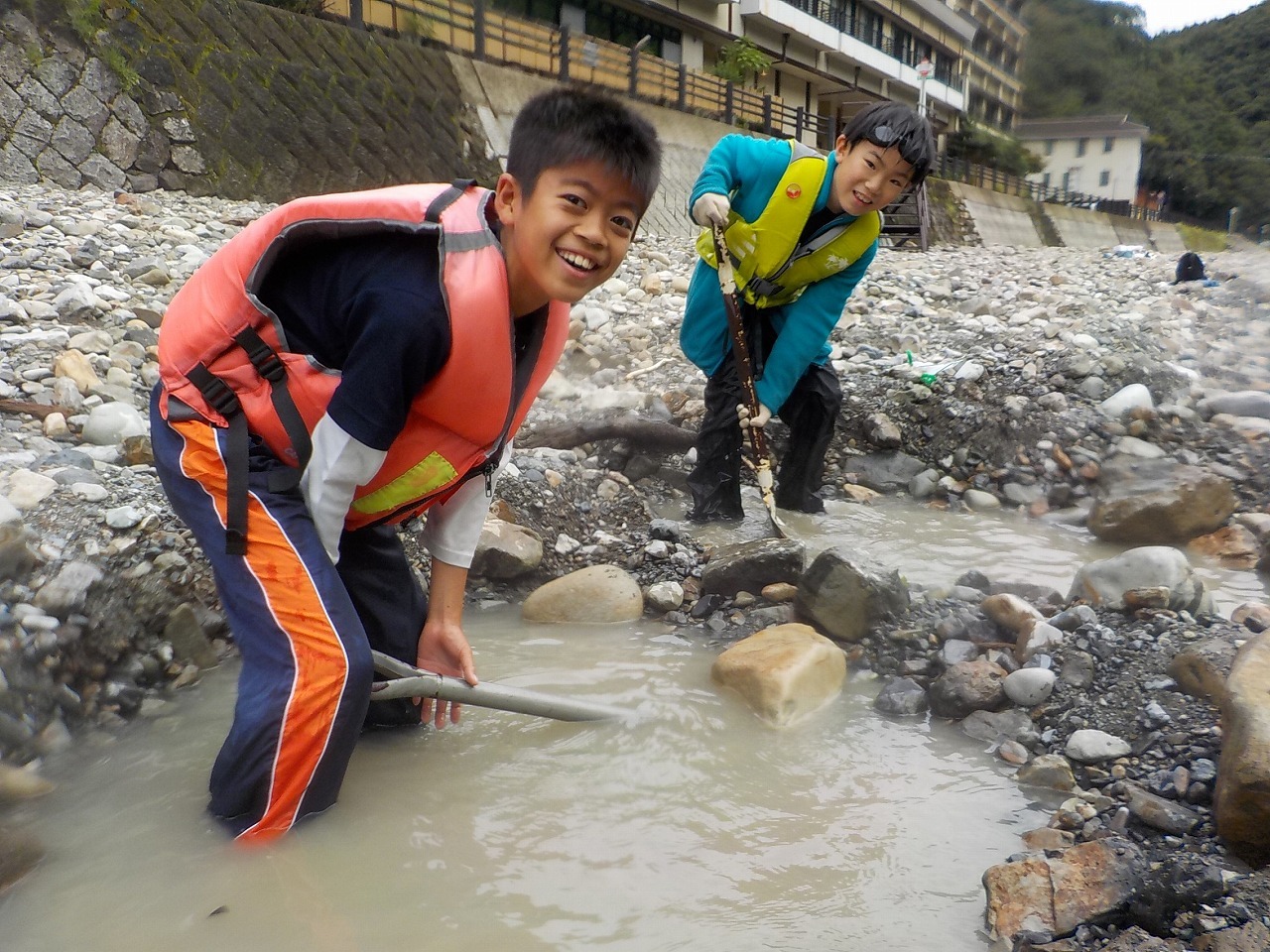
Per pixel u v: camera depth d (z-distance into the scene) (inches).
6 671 84.4
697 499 147.4
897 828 75.5
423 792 79.3
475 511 83.0
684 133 612.7
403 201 66.1
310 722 68.3
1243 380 188.1
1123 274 344.5
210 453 70.0
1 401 129.5
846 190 125.3
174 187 325.7
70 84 306.0
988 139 889.5
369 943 61.9
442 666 86.3
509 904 65.9
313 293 68.9
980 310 251.4
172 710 93.0
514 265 67.7
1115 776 79.9
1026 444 166.2
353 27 416.2
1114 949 59.0
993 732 89.7
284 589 69.1
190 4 342.6
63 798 77.6
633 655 106.0
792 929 63.8
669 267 322.3
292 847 70.9
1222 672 84.7
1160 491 139.0
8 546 92.2
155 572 101.0
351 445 66.9
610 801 78.7
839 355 207.6
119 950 61.1
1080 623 101.3
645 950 61.7
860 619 106.2
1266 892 62.6
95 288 181.0
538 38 537.6
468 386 68.1
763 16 798.5
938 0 812.6
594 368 212.2
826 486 167.0
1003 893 64.7
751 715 92.9
